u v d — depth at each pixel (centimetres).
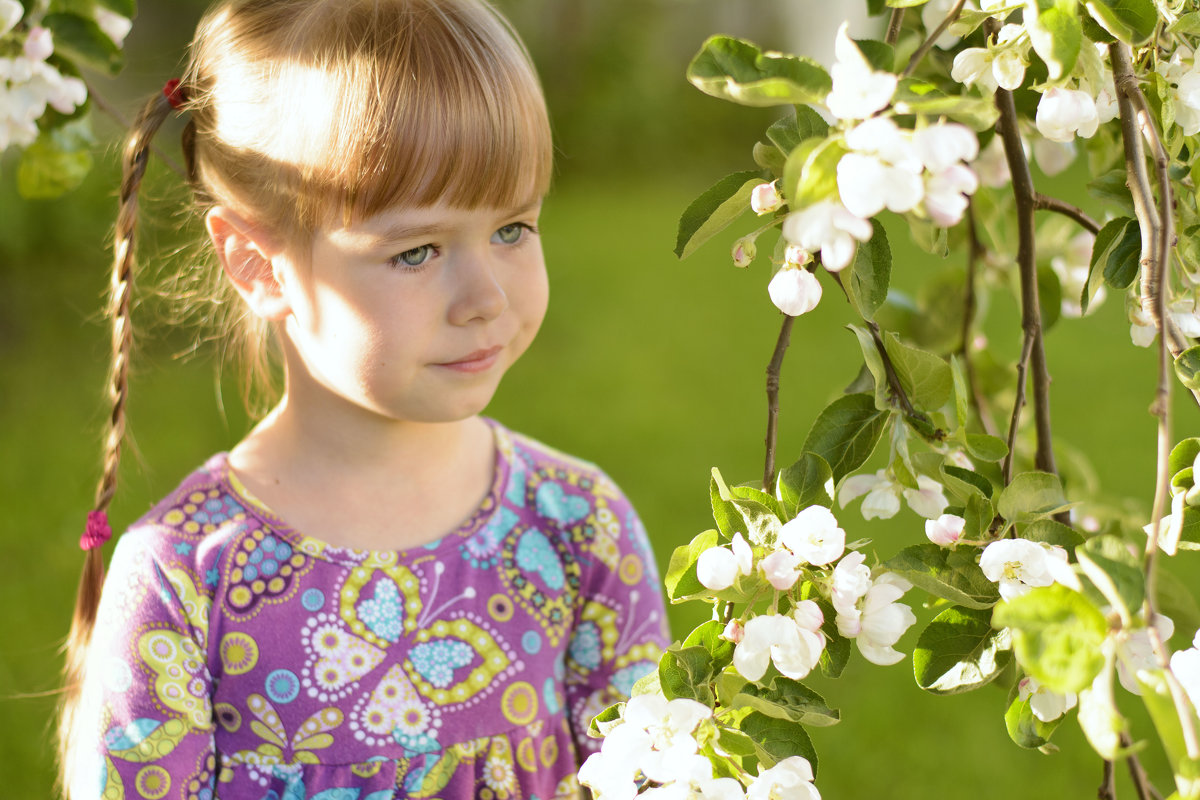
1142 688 57
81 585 113
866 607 74
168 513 104
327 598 104
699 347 476
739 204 79
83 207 461
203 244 123
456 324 97
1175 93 84
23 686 239
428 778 103
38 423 378
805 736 74
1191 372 77
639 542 118
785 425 386
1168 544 73
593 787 74
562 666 114
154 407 390
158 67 452
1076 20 72
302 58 97
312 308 98
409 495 109
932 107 61
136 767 97
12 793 208
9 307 444
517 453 118
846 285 80
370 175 92
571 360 461
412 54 94
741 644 71
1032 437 141
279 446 108
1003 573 71
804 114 77
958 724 236
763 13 916
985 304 143
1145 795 88
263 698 101
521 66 100
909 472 86
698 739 74
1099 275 88
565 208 767
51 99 119
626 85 878
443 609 107
